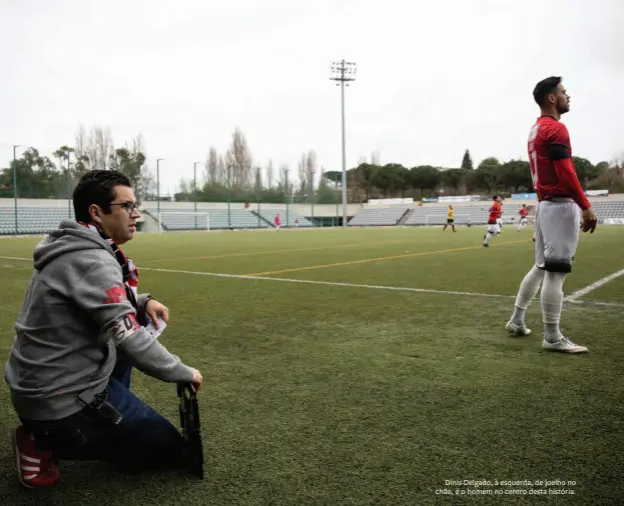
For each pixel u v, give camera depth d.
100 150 55.84
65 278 1.83
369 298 6.41
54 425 1.86
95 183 1.96
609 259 11.36
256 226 50.56
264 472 2.06
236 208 51.16
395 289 7.18
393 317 5.21
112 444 1.94
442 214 58.06
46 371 1.84
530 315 5.27
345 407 2.77
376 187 77.44
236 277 8.79
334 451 2.24
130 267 2.15
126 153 54.75
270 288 7.40
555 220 3.75
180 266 10.84
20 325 1.90
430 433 2.42
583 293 6.57
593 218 3.63
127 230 2.03
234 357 3.78
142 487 1.97
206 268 10.39
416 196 77.00
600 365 3.50
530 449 2.24
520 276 8.59
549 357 3.72
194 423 1.97
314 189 58.41
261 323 4.97
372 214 61.34
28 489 1.97
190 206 48.22
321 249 16.05
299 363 3.61
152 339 1.86
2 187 36.53
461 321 5.00
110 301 1.80
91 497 1.91
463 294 6.68
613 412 2.66
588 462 2.11
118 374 2.16
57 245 1.86
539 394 2.94
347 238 23.92
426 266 10.38
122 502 1.86
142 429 1.95
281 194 54.94
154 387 3.12
